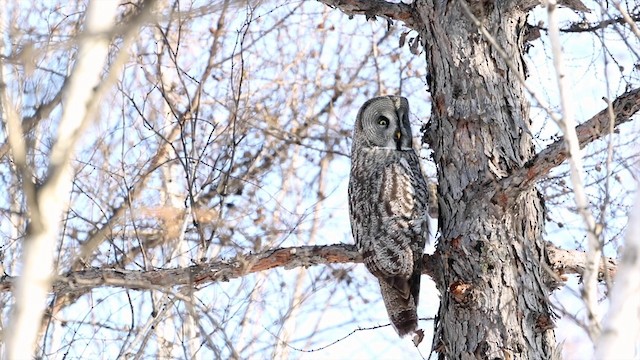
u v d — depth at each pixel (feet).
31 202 21.31
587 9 38.11
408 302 41.16
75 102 21.94
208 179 47.26
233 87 53.36
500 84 37.42
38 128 31.32
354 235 43.65
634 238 23.26
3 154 36.19
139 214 44.19
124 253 42.88
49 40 30.53
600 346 22.30
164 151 55.11
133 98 51.08
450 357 35.91
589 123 34.81
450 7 38.14
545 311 35.27
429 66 39.01
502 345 34.76
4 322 37.27
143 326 42.78
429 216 44.39
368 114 47.03
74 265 38.24
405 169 44.50
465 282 35.68
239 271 37.88
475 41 37.70
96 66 22.34
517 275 35.47
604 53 28.43
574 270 37.86
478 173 36.55
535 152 38.09
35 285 21.16
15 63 24.39
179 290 39.60
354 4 39.96
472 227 35.94
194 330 45.52
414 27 40.01
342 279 57.47
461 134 37.17
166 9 39.40
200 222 44.32
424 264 39.88
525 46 41.37
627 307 22.58
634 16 38.65
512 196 35.29
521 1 38.19
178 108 59.06
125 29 21.90
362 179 44.60
